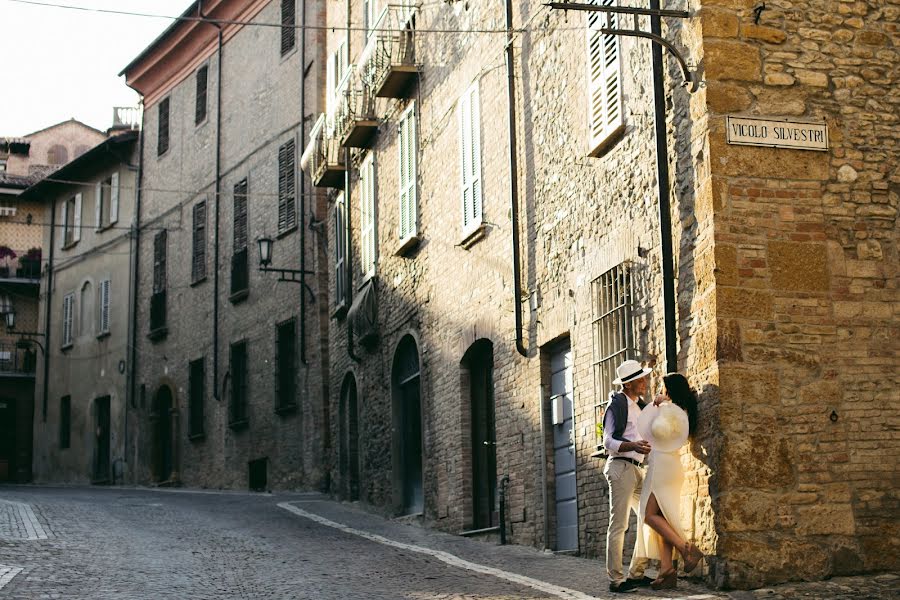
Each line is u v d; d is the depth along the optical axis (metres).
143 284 36.22
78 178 40.59
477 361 17.19
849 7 11.46
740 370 10.51
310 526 17.44
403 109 20.34
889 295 10.96
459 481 17.05
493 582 10.87
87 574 11.06
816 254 10.88
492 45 16.34
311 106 28.28
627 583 10.23
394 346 20.45
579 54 13.73
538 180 14.83
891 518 10.58
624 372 10.58
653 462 10.27
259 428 29.39
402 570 11.80
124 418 36.34
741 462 10.34
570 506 13.83
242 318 30.66
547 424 14.48
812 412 10.60
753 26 11.18
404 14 19.98
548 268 14.45
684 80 11.27
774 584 10.20
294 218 28.53
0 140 48.41
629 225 12.35
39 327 42.22
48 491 29.52
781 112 11.09
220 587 10.47
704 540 10.50
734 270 10.66
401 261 20.27
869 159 11.20
